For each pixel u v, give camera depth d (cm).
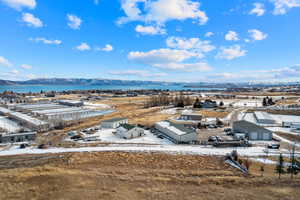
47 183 1870
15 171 2244
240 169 2705
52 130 5406
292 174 2281
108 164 2852
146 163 2948
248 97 15288
